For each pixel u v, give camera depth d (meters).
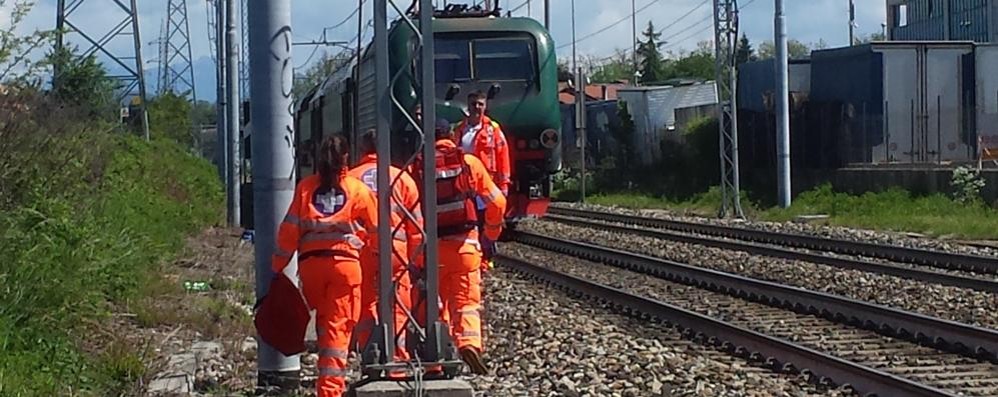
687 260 21.47
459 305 9.19
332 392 8.19
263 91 9.45
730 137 37.19
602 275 19.17
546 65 21.77
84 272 10.82
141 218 18.80
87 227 12.06
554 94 21.81
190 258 20.59
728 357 11.70
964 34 71.12
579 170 51.03
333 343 8.20
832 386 10.11
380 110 8.13
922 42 39.25
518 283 18.30
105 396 9.07
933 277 16.95
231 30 28.25
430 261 8.32
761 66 45.16
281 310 8.26
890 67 39.25
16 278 9.71
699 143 46.47
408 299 8.78
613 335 12.77
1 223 10.29
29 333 9.44
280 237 8.22
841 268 19.06
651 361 11.07
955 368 10.79
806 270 18.83
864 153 39.75
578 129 47.38
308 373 10.41
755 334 11.70
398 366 8.20
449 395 8.12
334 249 8.15
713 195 41.00
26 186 11.52
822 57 42.34
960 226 27.05
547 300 16.02
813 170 39.28
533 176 21.73
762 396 9.63
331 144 8.16
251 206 11.47
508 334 12.91
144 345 10.66
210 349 11.44
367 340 8.94
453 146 9.21
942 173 32.88
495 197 9.20
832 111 41.03
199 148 60.78
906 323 12.59
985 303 14.85
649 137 51.88
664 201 43.16
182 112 55.62
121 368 9.75
